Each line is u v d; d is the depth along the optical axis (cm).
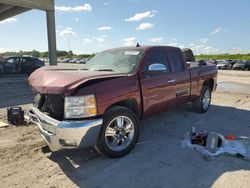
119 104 394
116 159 376
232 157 378
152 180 318
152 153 396
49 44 1420
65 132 322
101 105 343
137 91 402
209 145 404
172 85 490
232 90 1092
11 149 414
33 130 511
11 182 316
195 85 586
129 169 346
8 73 1609
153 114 461
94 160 374
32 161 372
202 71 616
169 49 512
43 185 309
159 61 475
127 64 438
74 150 408
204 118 600
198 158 377
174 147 419
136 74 408
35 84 374
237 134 483
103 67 465
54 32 1429
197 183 311
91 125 330
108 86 356
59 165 359
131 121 388
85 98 329
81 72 386
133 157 382
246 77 1881
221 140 414
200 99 629
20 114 554
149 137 468
